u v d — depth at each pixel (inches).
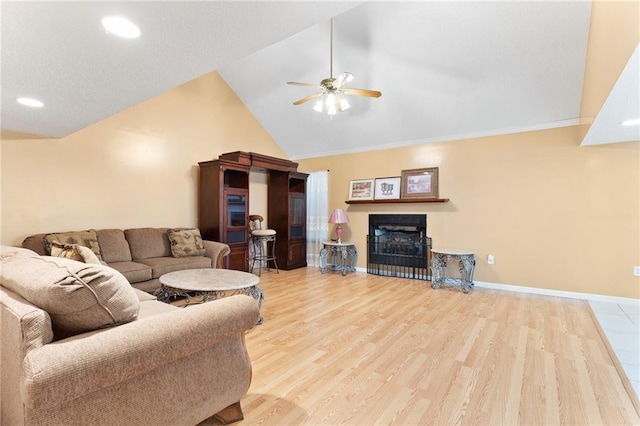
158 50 70.1
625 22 72.1
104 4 52.1
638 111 101.3
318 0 56.1
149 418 50.6
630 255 144.3
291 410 68.9
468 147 184.4
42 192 134.0
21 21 55.6
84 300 48.1
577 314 130.8
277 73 188.9
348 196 231.8
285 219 230.1
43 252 122.1
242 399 72.7
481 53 138.7
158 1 52.4
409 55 150.7
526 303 146.9
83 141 145.7
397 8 131.7
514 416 66.8
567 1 112.1
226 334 58.4
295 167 233.9
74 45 65.7
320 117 210.7
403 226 207.5
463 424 64.4
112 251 141.0
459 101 166.2
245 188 197.9
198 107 193.8
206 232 186.9
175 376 53.9
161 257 156.6
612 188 147.5
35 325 43.8
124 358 44.7
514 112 161.8
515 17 121.6
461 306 142.7
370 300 152.6
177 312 54.6
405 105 180.4
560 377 82.2
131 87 89.7
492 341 104.5
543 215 163.2
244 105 222.5
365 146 222.8
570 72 134.7
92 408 44.5
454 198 188.9
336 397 73.7
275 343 103.4
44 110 104.1
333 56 164.9
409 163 206.2
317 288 176.6
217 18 59.4
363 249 225.1
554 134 159.9
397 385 78.7
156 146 173.2
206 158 198.1
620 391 75.7
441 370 86.0
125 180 160.2
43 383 37.9
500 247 174.6
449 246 190.5
